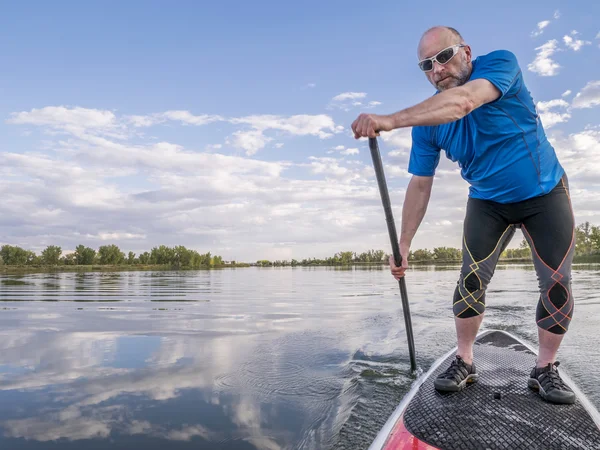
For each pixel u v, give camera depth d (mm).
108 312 5598
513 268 17891
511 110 1942
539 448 1539
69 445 1747
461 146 2141
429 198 2531
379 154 2283
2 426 1936
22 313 5492
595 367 2768
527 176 2021
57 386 2490
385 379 2639
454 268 20141
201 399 2287
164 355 3211
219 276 17484
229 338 3832
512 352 2662
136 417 2043
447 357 2596
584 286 7656
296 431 1896
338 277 15148
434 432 1660
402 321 4656
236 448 1729
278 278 15305
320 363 2979
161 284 11828
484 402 1916
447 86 2010
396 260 2520
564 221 2041
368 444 1772
